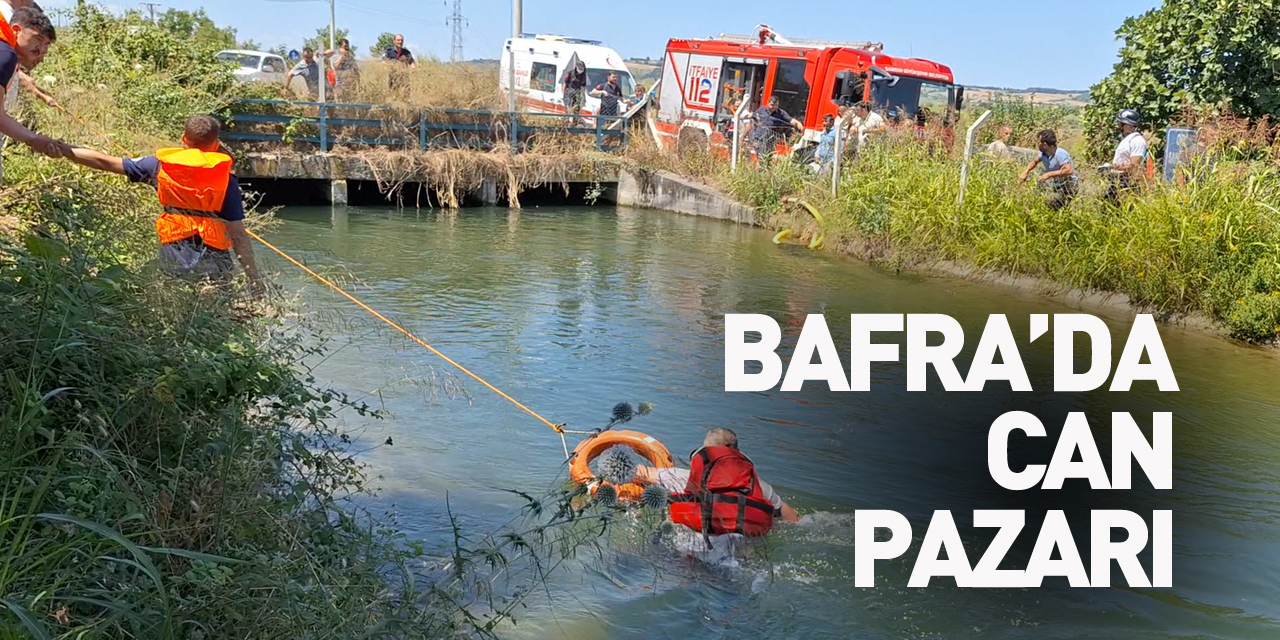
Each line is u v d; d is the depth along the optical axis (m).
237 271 6.35
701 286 13.23
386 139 22.06
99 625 3.15
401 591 4.54
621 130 24.53
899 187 16.06
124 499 3.69
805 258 15.82
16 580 3.17
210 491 3.96
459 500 5.93
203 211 6.33
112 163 6.31
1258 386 9.39
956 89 21.95
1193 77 15.78
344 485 5.04
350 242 15.73
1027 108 21.92
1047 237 13.69
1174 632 4.96
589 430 7.38
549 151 23.09
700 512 5.60
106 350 4.23
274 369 5.04
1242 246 11.76
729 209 20.34
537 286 12.75
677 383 8.77
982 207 14.80
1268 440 7.87
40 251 4.45
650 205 22.42
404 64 23.58
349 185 21.97
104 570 3.43
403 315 10.60
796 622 4.88
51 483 3.53
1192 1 15.59
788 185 19.59
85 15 19.28
